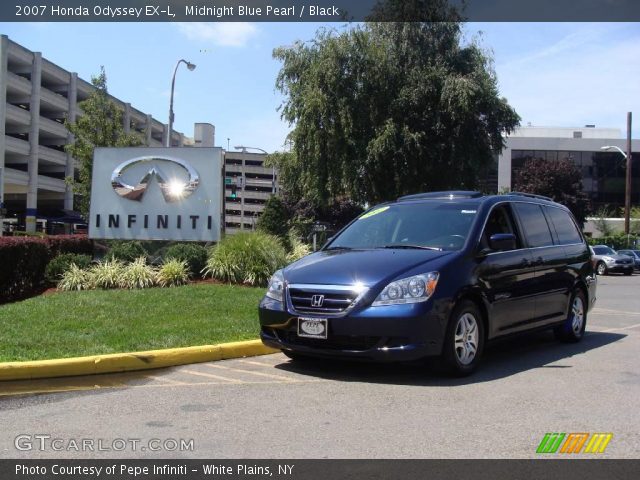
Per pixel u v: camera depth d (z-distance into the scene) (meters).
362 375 6.45
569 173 47.62
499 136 21.92
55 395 5.72
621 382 6.20
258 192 110.69
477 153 21.67
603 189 62.81
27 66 57.00
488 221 7.07
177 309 9.70
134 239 15.70
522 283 7.21
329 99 21.34
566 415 5.05
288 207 50.91
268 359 7.32
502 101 21.59
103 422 4.92
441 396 5.62
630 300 16.16
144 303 10.19
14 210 65.06
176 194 15.59
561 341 8.62
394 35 22.12
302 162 22.86
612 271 31.27
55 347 7.03
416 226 7.21
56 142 62.81
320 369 6.75
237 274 13.04
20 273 12.65
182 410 5.23
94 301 10.26
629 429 4.72
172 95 26.86
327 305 6.04
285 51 23.14
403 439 4.48
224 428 4.75
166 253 14.03
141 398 5.62
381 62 21.17
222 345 7.34
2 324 8.30
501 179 61.78
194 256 13.62
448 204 7.43
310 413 5.12
